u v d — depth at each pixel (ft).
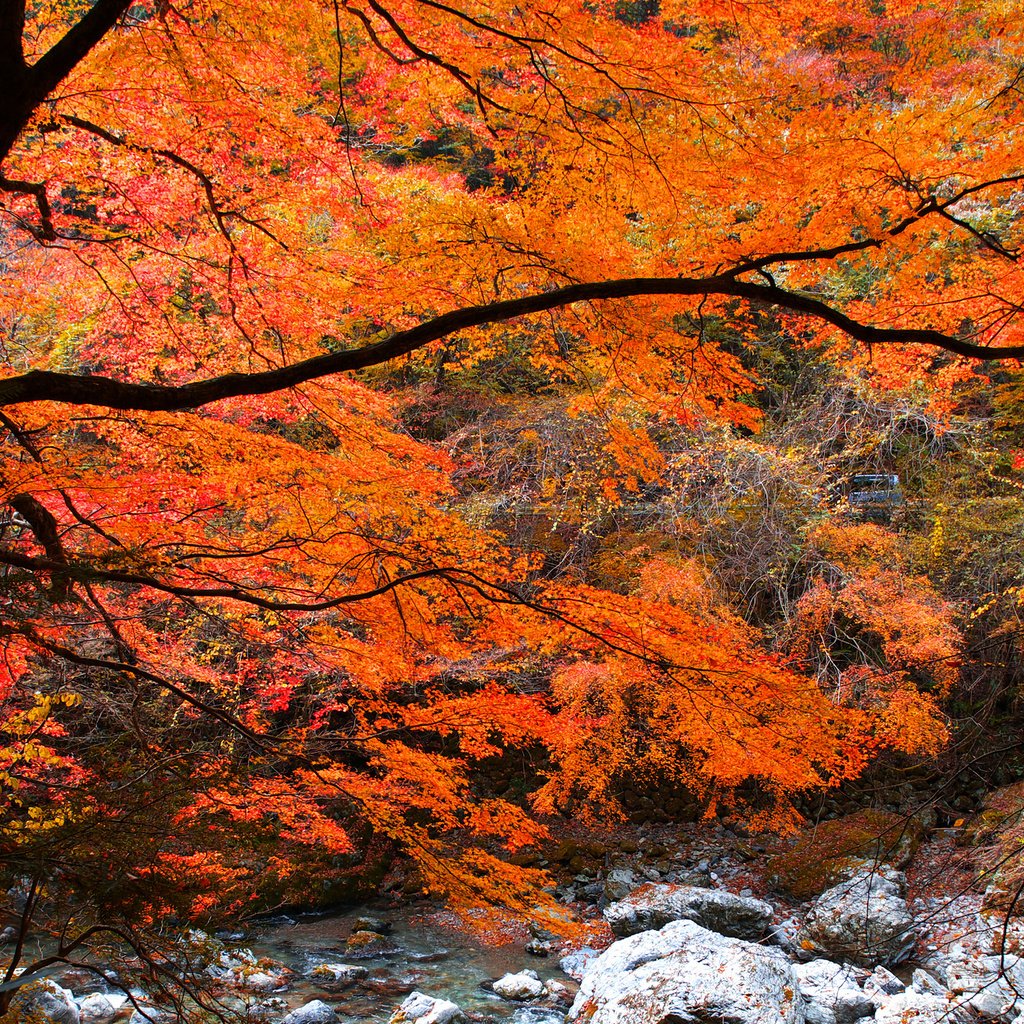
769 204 13.69
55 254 18.17
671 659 11.69
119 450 16.10
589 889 33.17
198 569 13.84
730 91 11.43
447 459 14.47
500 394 43.70
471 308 10.60
